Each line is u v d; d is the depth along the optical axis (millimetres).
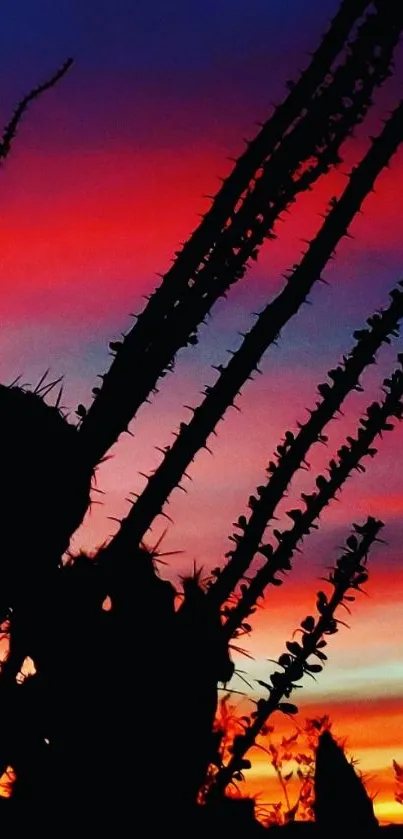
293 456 2021
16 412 1976
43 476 1941
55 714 1896
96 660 1905
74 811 1848
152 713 1897
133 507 1992
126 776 1875
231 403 1992
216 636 1983
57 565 1975
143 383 2025
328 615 2127
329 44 2074
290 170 2057
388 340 2047
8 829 1840
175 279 2041
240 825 2115
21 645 1947
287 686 2096
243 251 2053
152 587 1972
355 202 2039
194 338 2070
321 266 2031
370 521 2174
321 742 2582
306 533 2033
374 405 2094
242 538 2004
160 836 1879
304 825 2451
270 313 2012
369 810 2463
